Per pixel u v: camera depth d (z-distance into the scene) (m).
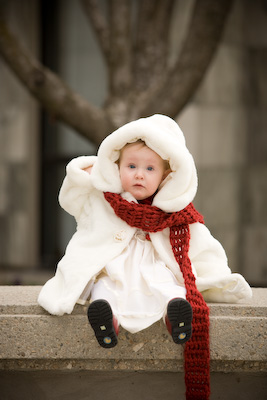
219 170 8.01
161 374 2.78
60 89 5.34
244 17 8.08
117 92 5.50
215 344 2.65
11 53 5.33
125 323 2.50
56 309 2.57
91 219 2.82
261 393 2.79
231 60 8.03
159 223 2.74
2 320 2.66
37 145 8.34
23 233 8.31
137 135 2.64
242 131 8.15
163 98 5.24
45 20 8.14
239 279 2.68
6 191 8.34
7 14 8.05
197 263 2.82
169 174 2.76
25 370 2.79
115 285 2.63
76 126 5.39
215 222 7.98
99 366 2.73
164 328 2.64
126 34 5.61
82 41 8.10
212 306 2.71
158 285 2.57
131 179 2.71
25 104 8.23
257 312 2.70
